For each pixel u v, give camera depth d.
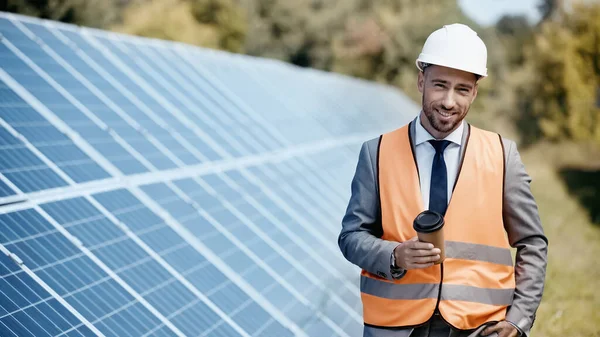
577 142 35.66
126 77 10.90
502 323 3.81
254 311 6.82
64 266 5.70
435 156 3.94
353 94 23.64
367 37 51.03
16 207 6.07
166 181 8.49
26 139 7.31
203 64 14.41
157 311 5.89
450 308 3.79
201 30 36.91
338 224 11.25
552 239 15.00
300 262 8.71
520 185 3.92
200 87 13.01
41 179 6.77
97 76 10.32
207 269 7.05
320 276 8.69
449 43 3.68
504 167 3.92
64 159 7.45
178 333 5.76
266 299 7.19
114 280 5.93
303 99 18.16
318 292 8.15
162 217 7.53
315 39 50.41
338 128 17.59
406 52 51.41
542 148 36.38
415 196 3.90
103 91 9.95
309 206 11.03
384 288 3.91
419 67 3.89
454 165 3.93
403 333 3.85
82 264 5.87
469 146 3.94
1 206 5.98
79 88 9.44
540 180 28.50
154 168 8.62
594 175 29.86
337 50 50.81
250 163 11.02
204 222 8.02
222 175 9.83
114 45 11.84
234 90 14.59
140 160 8.57
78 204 6.74
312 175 12.66
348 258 3.94
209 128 11.34
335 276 9.02
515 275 3.93
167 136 9.96
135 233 6.85
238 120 12.93
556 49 35.81
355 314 8.30
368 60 51.44
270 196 10.18
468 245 3.85
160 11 35.38
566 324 8.55
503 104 41.28
